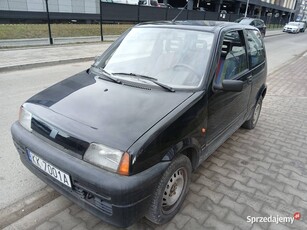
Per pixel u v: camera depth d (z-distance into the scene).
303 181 3.28
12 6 18.80
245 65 3.73
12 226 2.40
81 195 2.11
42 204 2.68
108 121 2.15
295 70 10.80
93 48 13.11
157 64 2.96
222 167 3.48
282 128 4.88
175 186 2.46
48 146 2.21
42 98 2.62
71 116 2.26
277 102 6.46
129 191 1.88
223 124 3.23
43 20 20.08
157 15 20.80
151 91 2.58
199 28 3.12
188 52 2.93
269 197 2.94
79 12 22.53
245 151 3.94
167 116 2.23
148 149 1.98
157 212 2.27
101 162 1.97
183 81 2.73
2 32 14.53
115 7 17.66
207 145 2.90
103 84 2.76
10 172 3.14
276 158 3.79
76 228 2.41
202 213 2.64
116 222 2.02
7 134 4.00
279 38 27.67
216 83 2.82
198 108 2.52
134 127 2.08
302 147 4.18
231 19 31.22
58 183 2.23
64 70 8.75
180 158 2.35
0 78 7.39
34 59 9.65
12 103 5.32
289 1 67.88
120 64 3.11
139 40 3.29
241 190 3.03
